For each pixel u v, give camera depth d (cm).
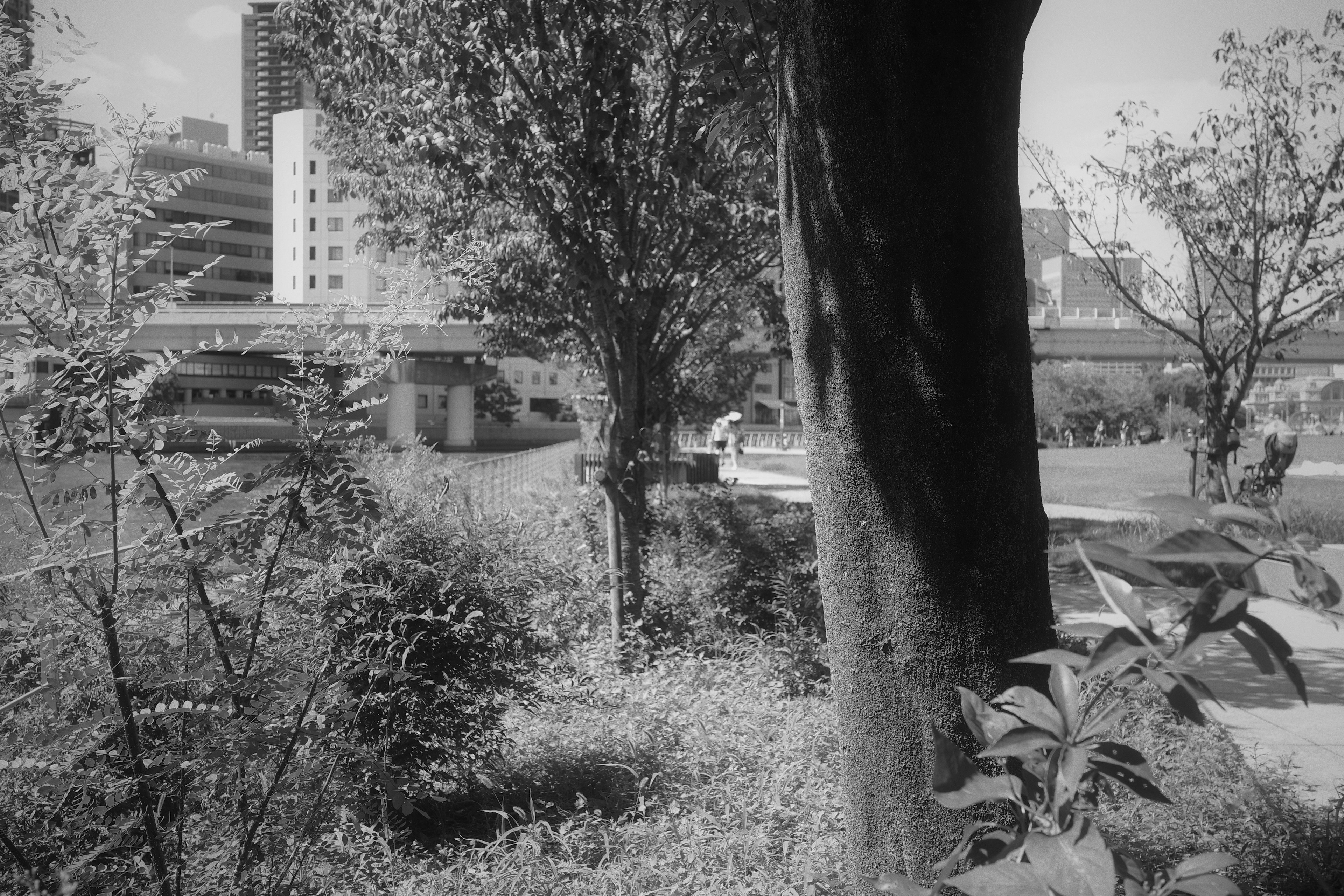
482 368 8700
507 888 416
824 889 371
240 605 331
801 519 1389
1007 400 300
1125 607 133
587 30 859
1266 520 128
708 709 672
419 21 866
